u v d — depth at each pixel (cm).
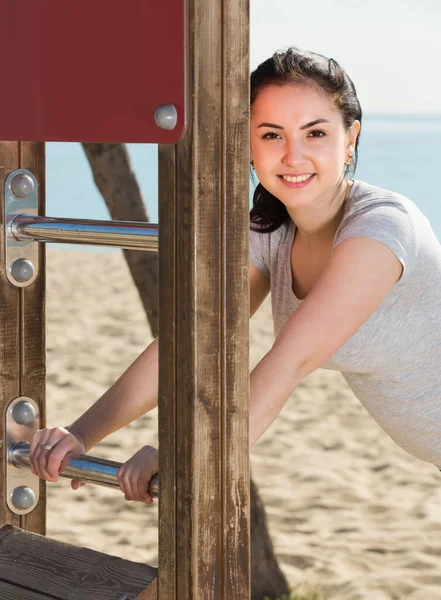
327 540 526
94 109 150
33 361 206
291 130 187
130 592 158
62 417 721
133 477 164
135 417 193
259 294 238
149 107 143
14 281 200
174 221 144
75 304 1173
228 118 143
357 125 200
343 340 172
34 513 207
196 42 138
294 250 221
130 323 1077
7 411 201
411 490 605
